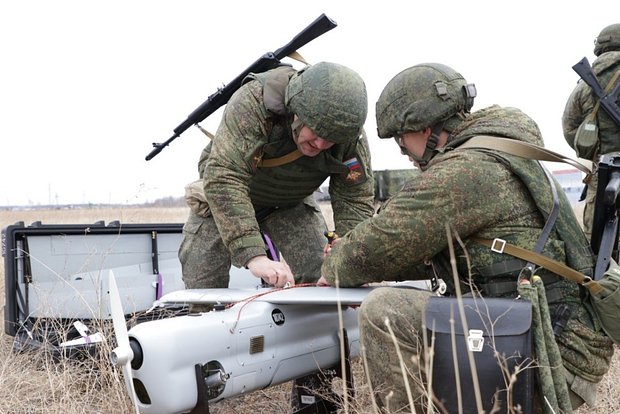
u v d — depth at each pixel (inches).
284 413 119.2
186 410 81.7
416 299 89.4
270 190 131.4
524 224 85.8
